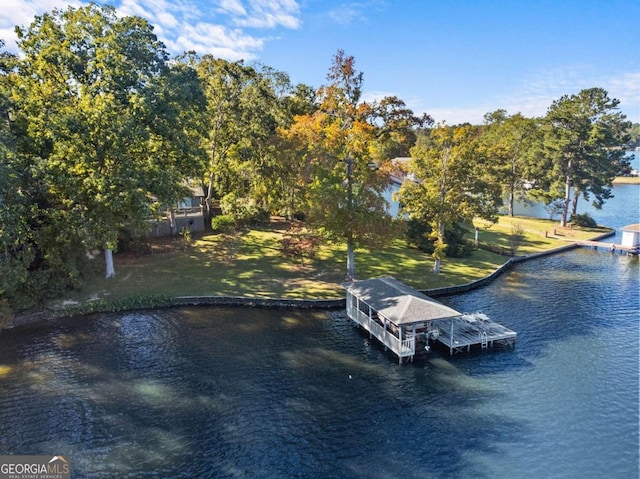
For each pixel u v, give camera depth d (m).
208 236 46.88
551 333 28.66
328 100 32.97
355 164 34.53
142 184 31.16
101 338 26.53
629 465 16.59
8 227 25.72
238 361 24.20
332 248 45.25
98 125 29.25
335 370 23.55
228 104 46.53
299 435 18.20
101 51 29.12
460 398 21.09
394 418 19.47
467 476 16.03
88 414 19.25
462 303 34.03
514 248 48.62
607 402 20.77
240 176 51.47
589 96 58.47
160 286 33.50
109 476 15.74
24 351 24.75
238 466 16.38
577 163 62.62
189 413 19.48
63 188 29.58
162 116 31.22
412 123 33.44
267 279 35.94
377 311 26.19
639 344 26.98
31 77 30.30
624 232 52.09
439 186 38.00
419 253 46.00
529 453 17.28
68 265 30.73
